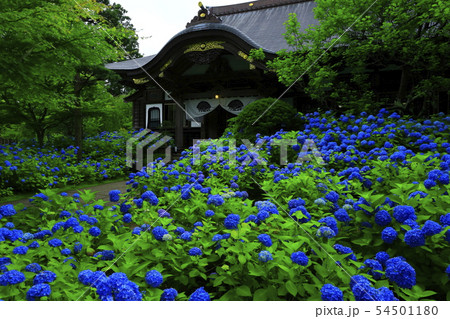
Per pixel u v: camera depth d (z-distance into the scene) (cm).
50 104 746
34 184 687
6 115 1035
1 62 491
